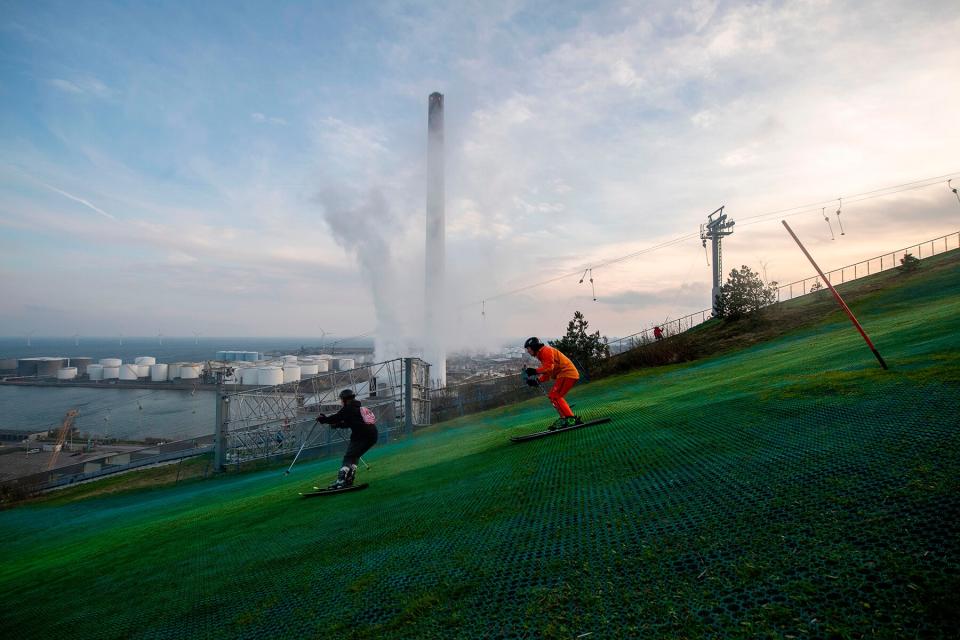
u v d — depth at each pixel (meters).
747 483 3.63
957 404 4.32
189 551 6.16
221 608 3.74
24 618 5.00
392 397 27.73
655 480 4.23
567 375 8.34
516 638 2.31
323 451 26.14
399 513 5.25
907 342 9.40
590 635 2.20
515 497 4.74
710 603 2.23
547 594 2.67
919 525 2.44
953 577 1.99
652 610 2.29
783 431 4.86
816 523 2.73
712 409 6.88
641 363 29.25
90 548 9.24
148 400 138.38
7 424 105.81
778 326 27.52
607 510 3.75
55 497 29.52
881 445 3.74
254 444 28.20
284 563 4.48
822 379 6.99
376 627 2.77
